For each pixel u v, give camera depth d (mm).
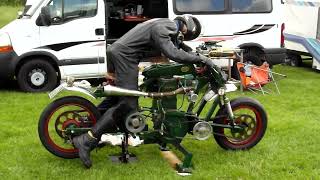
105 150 5898
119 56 5230
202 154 5824
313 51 12297
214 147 6062
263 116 5859
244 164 5516
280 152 5926
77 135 5402
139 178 5121
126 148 5551
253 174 5227
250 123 5863
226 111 5719
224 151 5891
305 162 5594
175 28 5242
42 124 5371
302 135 6605
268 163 5543
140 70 5465
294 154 5859
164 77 5418
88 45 9438
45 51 9258
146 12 10586
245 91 9539
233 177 5176
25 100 8648
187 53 5230
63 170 5285
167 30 5168
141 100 8297
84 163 5266
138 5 10656
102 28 9461
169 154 5844
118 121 5383
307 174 5262
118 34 10641
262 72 9461
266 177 5176
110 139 5723
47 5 9305
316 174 5258
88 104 5449
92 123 5480
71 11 9383
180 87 5449
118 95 5207
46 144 5418
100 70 9531
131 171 5301
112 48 5254
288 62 13484
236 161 5609
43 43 9281
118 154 5785
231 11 10070
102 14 9477
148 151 5934
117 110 5281
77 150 5508
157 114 5492
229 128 5719
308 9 12594
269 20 10258
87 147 5285
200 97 6289
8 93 9273
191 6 9906
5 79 9430
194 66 5449
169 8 9844
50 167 5367
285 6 13070
